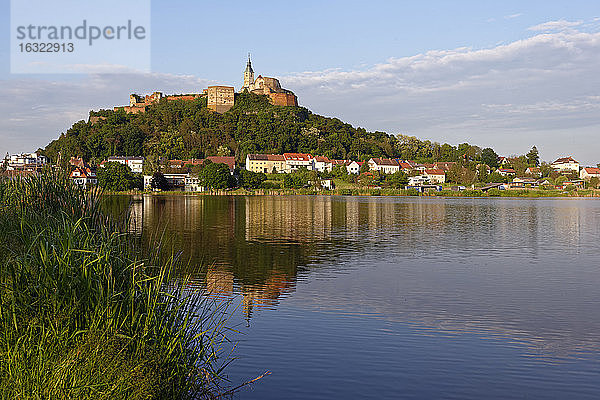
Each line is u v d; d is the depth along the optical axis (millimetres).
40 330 9734
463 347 16047
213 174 166500
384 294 23000
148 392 9555
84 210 15172
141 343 10242
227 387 12852
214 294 22391
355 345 16047
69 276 10273
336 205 102812
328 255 34906
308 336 16797
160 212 76250
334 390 12891
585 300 22219
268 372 13812
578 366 14594
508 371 14211
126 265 11680
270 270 28766
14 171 16938
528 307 20906
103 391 9164
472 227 57031
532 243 42812
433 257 34469
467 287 24734
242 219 64625
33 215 14008
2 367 9195
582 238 46625
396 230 53000
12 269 10164
